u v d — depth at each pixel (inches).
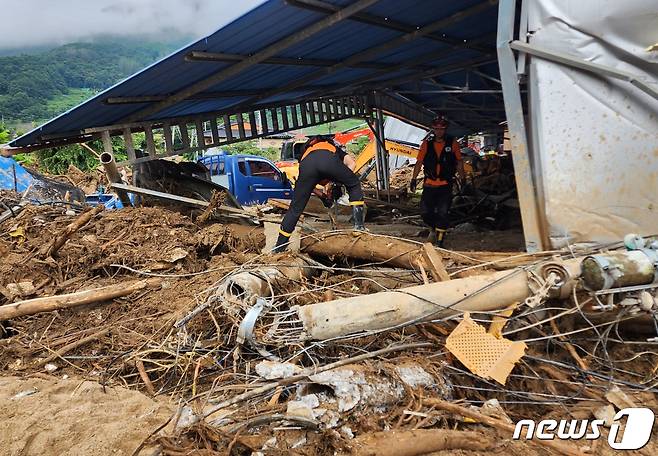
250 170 573.6
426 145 290.2
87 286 197.6
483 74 399.2
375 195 507.2
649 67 154.6
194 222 272.8
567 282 131.6
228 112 373.1
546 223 169.5
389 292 139.3
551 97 164.9
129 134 309.1
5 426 119.6
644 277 129.4
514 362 122.5
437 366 128.4
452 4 251.3
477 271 164.1
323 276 189.5
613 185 160.7
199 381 140.4
